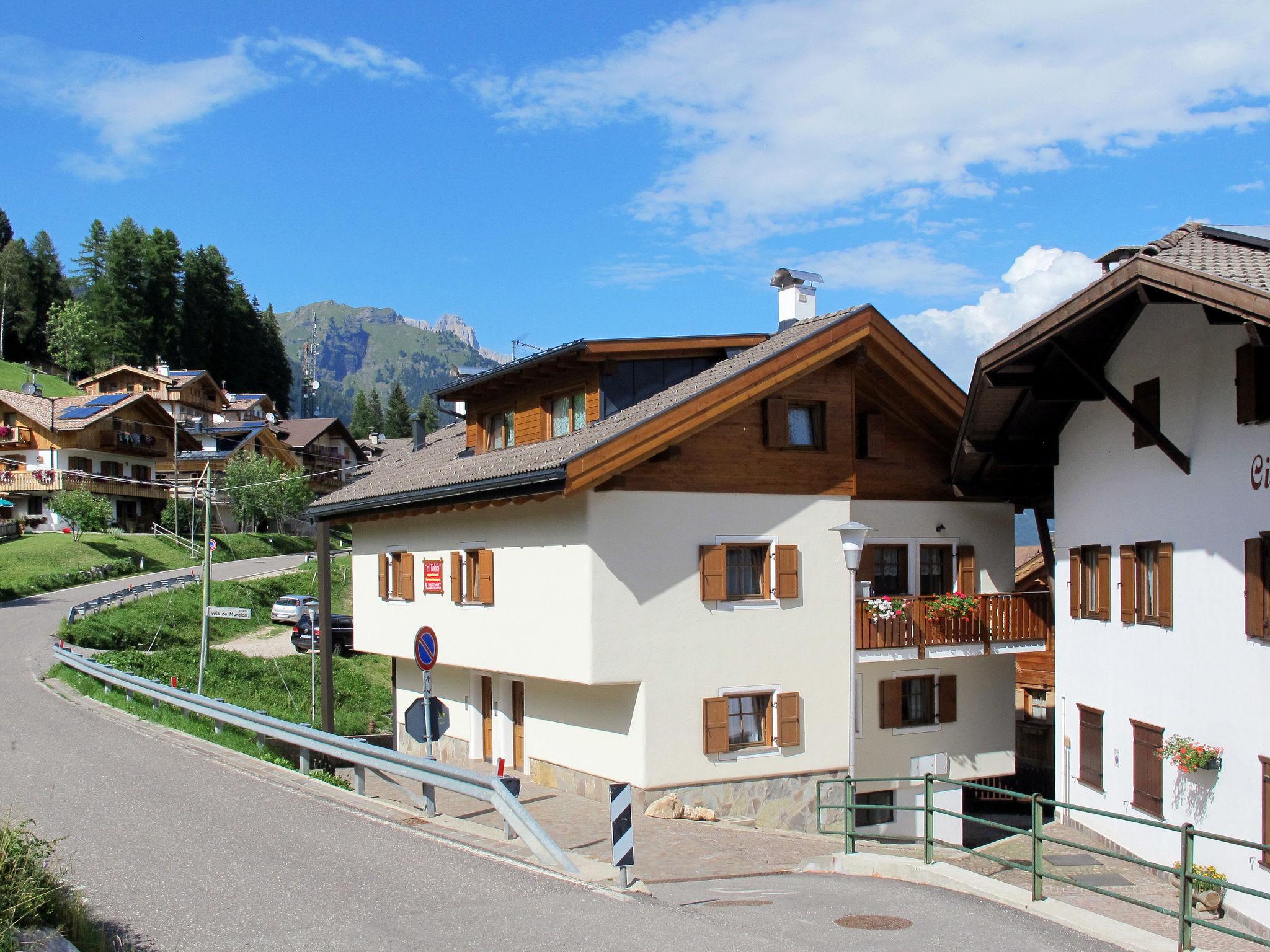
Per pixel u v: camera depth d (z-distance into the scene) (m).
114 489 68.06
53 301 130.88
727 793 17.94
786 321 22.45
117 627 39.53
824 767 18.98
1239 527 13.25
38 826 12.49
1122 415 16.41
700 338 19.91
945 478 21.92
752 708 18.56
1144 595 15.82
